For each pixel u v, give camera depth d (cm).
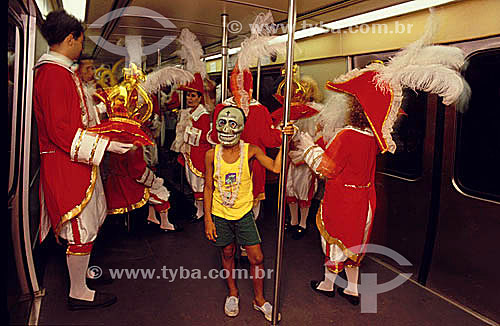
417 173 313
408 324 249
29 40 239
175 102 634
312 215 477
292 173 403
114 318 242
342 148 252
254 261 248
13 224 240
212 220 249
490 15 238
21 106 237
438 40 271
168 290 282
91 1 343
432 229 297
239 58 297
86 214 238
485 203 255
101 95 305
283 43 275
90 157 225
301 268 330
